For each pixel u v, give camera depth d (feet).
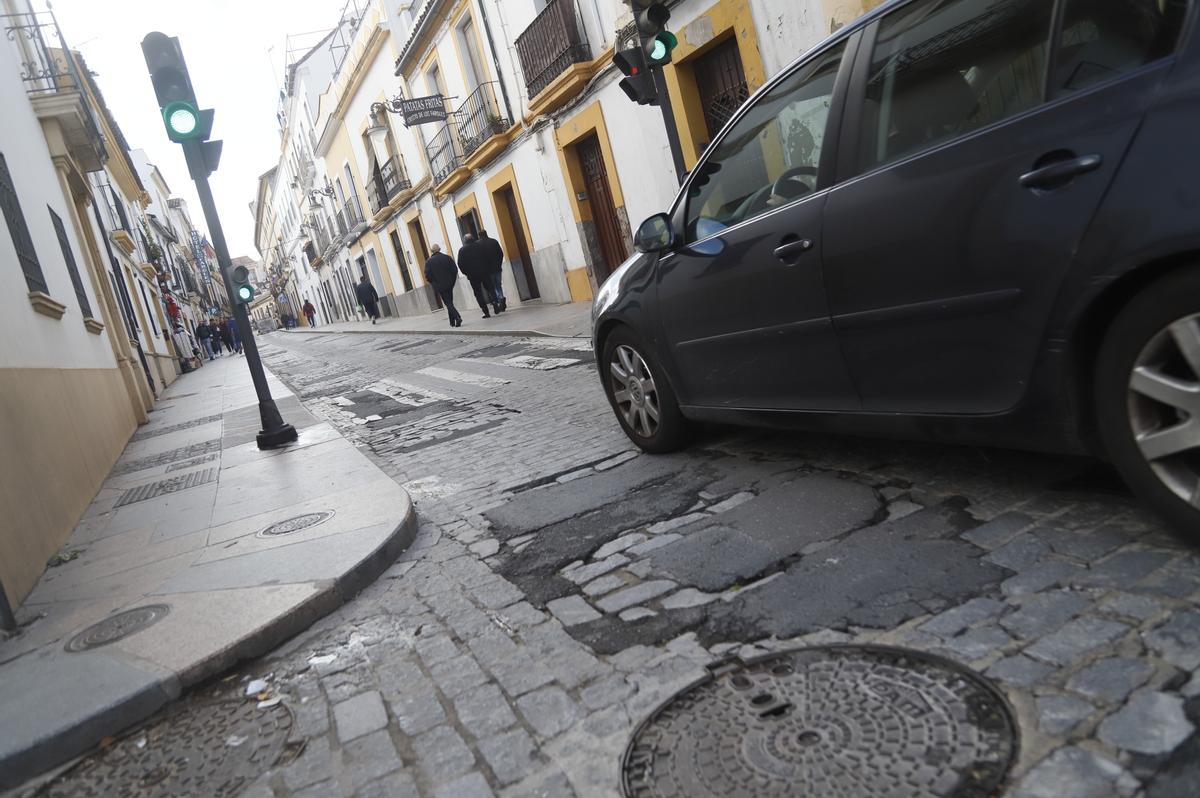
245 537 14.98
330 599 11.34
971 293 8.80
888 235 9.58
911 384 9.97
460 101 66.18
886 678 7.03
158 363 63.82
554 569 11.24
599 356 16.38
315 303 202.80
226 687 9.66
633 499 13.41
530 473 16.67
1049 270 7.94
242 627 10.51
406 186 88.38
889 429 10.53
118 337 44.68
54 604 13.17
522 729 7.49
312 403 36.52
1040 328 8.20
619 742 6.95
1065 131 7.70
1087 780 5.45
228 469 22.80
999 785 5.56
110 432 28.55
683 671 7.86
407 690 8.70
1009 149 8.23
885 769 5.90
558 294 59.31
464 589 11.23
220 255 24.57
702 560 10.40
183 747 8.45
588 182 52.31
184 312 123.65
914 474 11.59
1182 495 7.51
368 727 8.09
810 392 11.56
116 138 73.41
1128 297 7.59
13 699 9.71
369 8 82.89
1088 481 9.93
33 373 18.76
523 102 55.16
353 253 130.31
